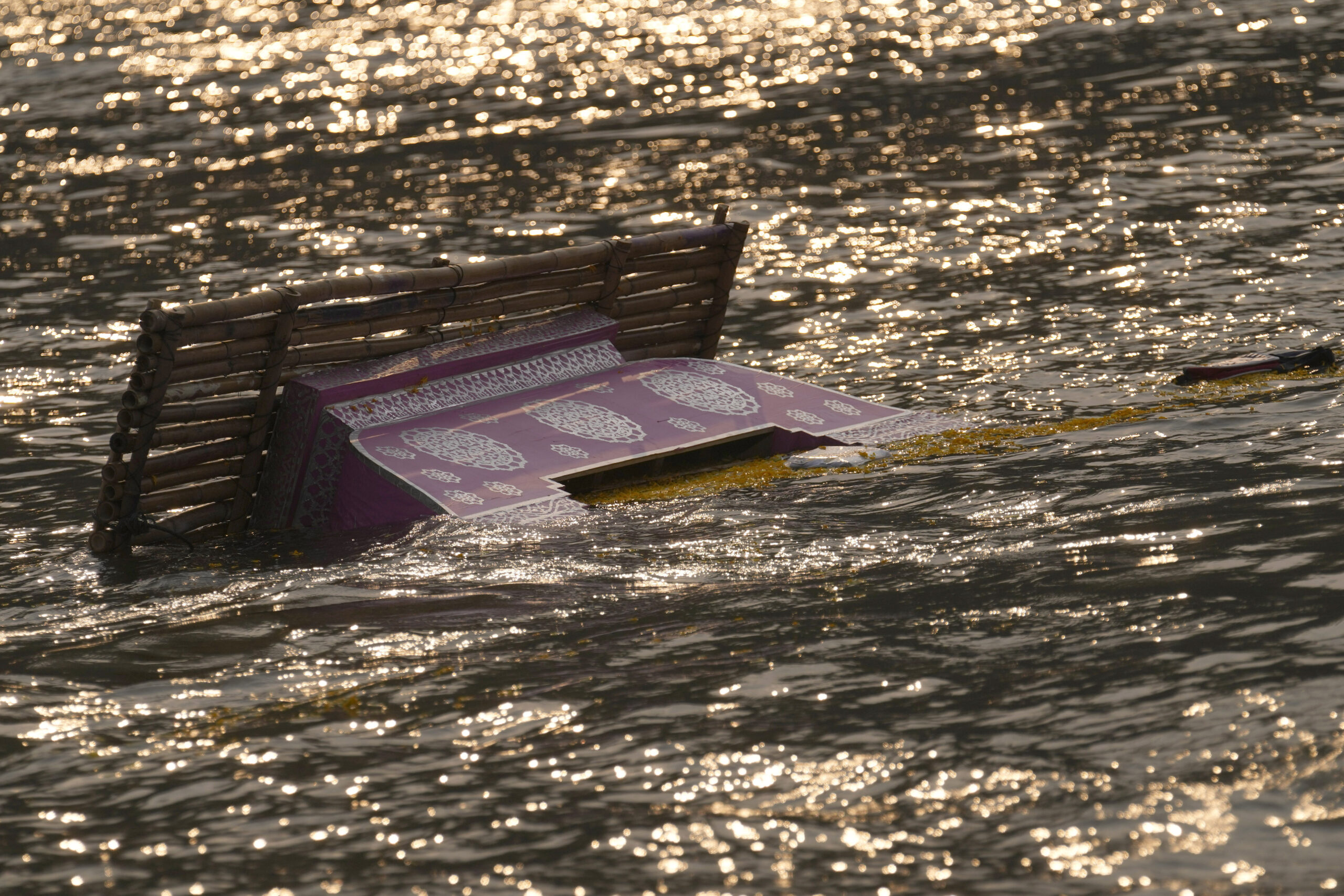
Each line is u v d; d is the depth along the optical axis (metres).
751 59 84.31
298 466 21.44
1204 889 9.52
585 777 11.76
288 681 14.38
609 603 15.98
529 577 17.20
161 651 15.56
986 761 11.41
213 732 13.23
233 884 10.52
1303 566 14.72
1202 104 56.75
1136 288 33.47
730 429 23.03
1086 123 55.50
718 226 26.67
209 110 77.25
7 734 13.50
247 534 21.48
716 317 27.31
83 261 44.16
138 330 35.47
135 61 101.56
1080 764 11.23
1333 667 12.31
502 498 20.27
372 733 12.93
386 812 11.41
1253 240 36.81
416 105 75.12
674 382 24.39
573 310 25.23
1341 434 19.89
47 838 11.39
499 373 23.28
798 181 50.09
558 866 10.41
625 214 47.09
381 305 22.30
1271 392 23.12
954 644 13.75
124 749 13.00
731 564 17.05
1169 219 40.00
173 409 20.11
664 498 20.61
